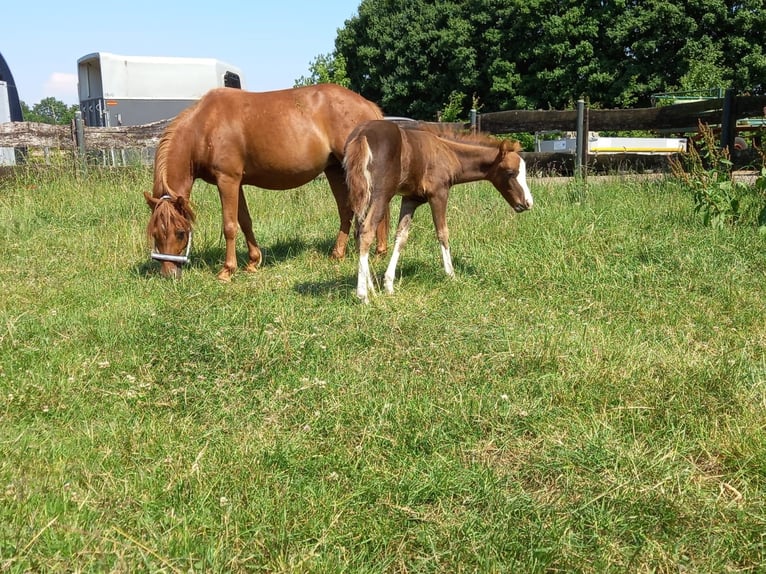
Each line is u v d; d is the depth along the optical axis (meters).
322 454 3.42
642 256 6.96
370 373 4.30
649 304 5.68
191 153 6.82
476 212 9.09
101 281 6.73
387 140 5.67
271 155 6.90
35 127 12.33
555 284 6.33
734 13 31.28
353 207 5.71
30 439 3.48
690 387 3.97
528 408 3.81
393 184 5.77
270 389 4.11
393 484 3.15
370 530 2.85
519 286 6.33
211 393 4.07
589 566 2.62
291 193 11.16
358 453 3.42
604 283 6.31
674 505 2.93
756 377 4.08
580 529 2.85
